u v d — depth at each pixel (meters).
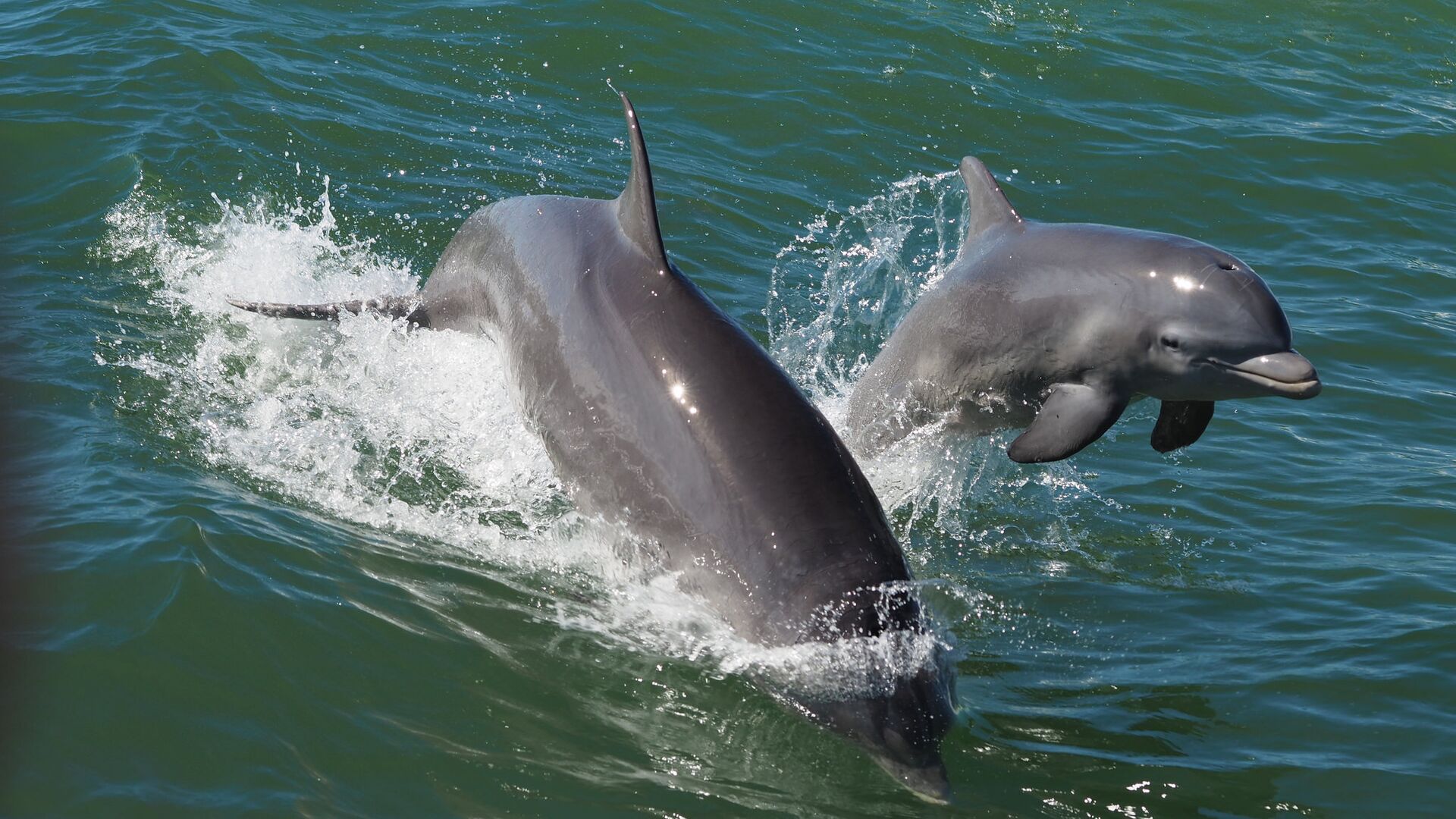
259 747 6.45
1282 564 9.63
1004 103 17.42
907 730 6.96
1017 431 10.70
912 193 15.23
